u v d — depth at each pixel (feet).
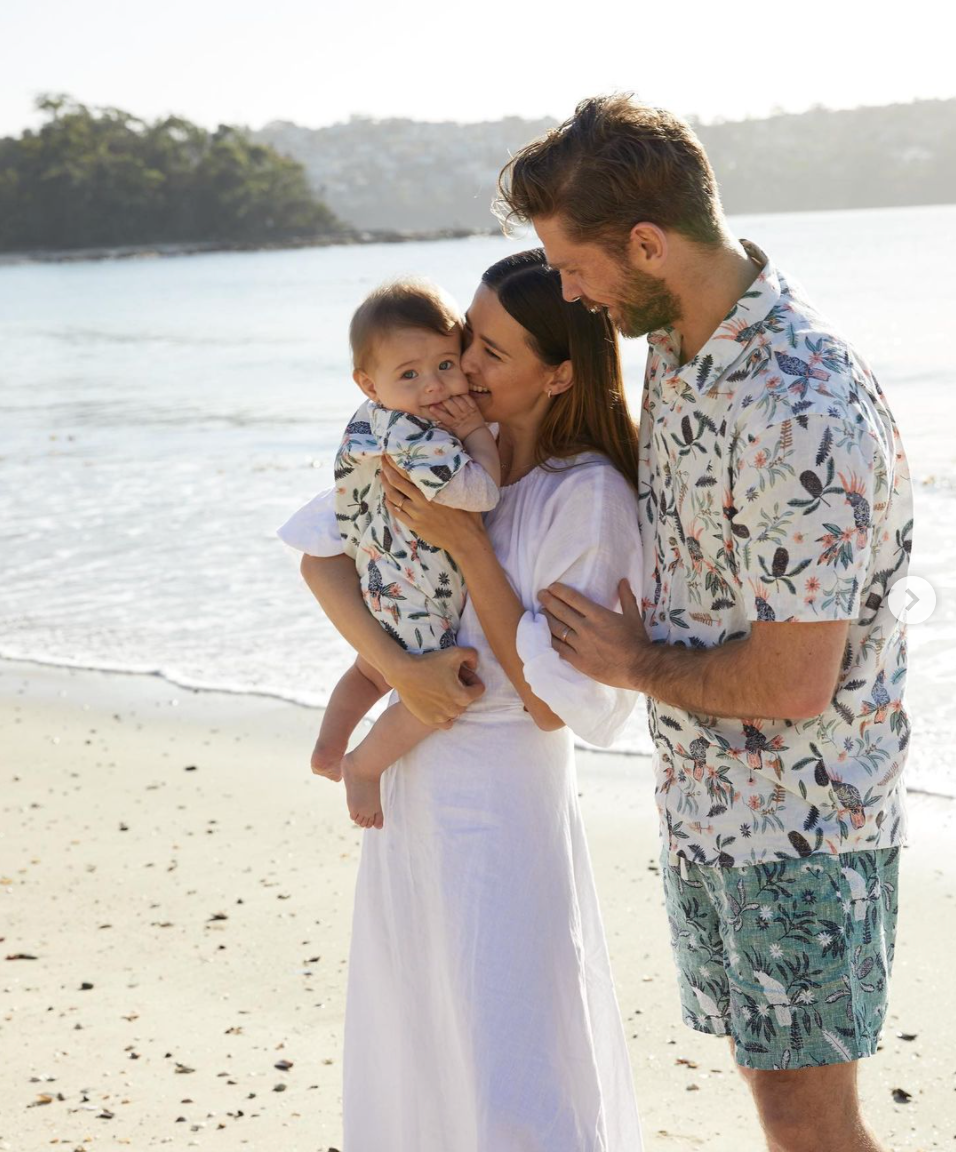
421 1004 7.98
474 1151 7.83
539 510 7.72
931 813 15.70
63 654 24.20
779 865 6.98
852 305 88.69
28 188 404.77
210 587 27.96
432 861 7.79
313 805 17.29
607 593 7.54
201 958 13.17
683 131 6.54
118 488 40.14
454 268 170.81
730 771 7.04
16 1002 12.32
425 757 7.86
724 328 6.52
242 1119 10.37
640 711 20.26
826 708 6.84
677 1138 10.13
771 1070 7.24
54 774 18.72
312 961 13.05
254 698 21.48
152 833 16.49
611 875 14.93
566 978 7.74
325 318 126.82
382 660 7.82
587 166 6.46
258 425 54.19
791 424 6.28
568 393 7.72
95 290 204.23
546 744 7.85
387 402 7.83
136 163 408.67
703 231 6.50
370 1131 8.34
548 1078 7.50
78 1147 10.01
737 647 6.66
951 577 23.75
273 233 417.28
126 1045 11.53
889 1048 11.24
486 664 7.77
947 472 32.37
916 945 12.95
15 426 57.57
